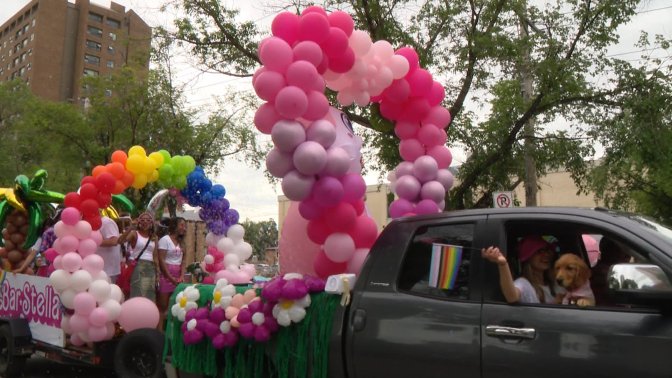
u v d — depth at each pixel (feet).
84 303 19.72
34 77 278.05
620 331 9.50
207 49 48.55
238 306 14.29
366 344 12.09
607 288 10.78
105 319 19.90
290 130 14.08
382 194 104.22
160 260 25.36
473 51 42.60
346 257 15.07
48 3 283.59
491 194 48.14
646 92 41.73
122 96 69.82
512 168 47.96
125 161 22.65
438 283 11.82
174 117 70.23
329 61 15.46
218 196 24.85
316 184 14.62
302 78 14.11
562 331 10.00
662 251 9.72
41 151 92.07
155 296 25.02
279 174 14.89
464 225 12.24
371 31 44.62
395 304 12.07
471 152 47.21
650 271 9.50
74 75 290.35
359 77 16.48
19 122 96.63
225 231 24.81
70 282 20.03
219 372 14.74
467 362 10.78
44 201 26.30
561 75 41.14
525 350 10.23
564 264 11.10
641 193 73.15
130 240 24.82
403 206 18.79
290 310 13.03
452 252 11.86
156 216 27.78
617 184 57.06
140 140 70.95
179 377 15.79
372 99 19.61
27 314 23.58
